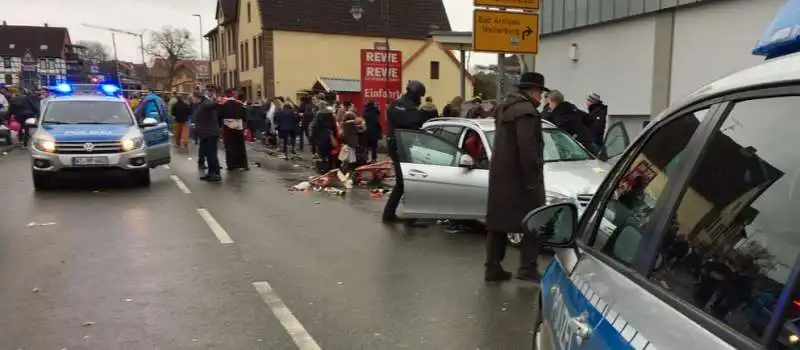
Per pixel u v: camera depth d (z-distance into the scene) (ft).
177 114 69.36
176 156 60.08
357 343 14.23
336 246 23.53
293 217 29.43
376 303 16.97
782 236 4.93
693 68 34.55
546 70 48.29
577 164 25.17
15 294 17.25
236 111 48.06
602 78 41.83
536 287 18.49
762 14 30.35
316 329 15.02
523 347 14.10
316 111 55.31
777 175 5.17
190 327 14.98
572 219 9.09
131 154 37.19
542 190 18.34
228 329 14.89
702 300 5.35
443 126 28.50
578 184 22.45
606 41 41.24
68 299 16.87
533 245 18.98
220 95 54.19
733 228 5.47
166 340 14.17
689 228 6.02
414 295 17.70
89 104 40.60
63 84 52.75
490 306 16.80
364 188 39.91
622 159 8.48
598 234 8.27
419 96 34.63
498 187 18.44
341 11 149.79
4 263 20.44
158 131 42.45
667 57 36.09
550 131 27.50
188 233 25.31
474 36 30.89
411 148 27.20
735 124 5.78
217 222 27.76
